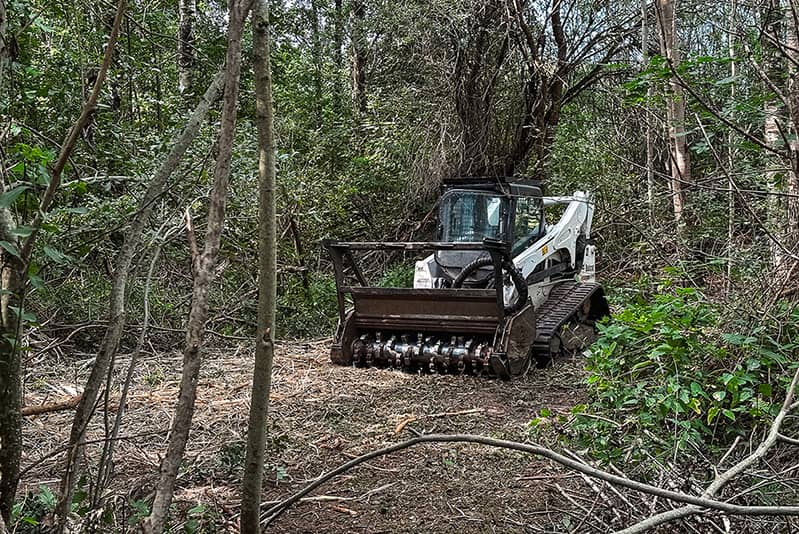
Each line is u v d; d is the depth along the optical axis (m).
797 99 5.09
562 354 9.92
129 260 2.96
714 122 5.99
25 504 3.74
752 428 5.39
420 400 7.83
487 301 8.69
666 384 5.29
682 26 9.89
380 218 16.17
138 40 10.00
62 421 6.77
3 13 2.64
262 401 2.63
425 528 4.66
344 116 18.45
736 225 8.37
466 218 9.71
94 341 9.69
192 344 2.53
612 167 13.90
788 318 5.51
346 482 5.45
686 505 3.87
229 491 5.16
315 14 20.41
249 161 8.48
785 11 5.34
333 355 9.36
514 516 4.79
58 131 8.00
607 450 4.92
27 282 2.97
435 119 15.55
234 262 11.39
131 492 4.71
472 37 15.20
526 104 15.88
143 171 7.92
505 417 7.20
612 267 12.93
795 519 4.11
